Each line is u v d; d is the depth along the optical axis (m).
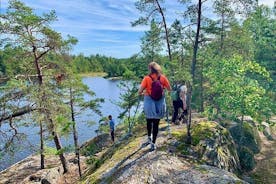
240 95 13.37
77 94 18.89
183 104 10.88
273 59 25.12
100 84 119.06
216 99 15.01
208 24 8.95
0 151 16.62
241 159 11.78
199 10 8.67
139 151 8.31
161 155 7.74
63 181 19.41
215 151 8.65
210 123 10.28
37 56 17.66
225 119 15.89
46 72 18.25
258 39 28.92
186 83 11.01
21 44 16.52
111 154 10.33
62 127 17.47
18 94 16.23
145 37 21.03
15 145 16.86
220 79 14.05
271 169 11.80
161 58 20.94
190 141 8.67
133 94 18.05
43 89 16.64
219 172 7.06
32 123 17.14
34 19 15.81
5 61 16.81
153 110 7.27
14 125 16.78
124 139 11.62
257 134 16.25
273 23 29.06
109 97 73.19
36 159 26.28
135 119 17.92
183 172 6.99
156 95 7.11
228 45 22.66
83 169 21.08
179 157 7.87
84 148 21.95
